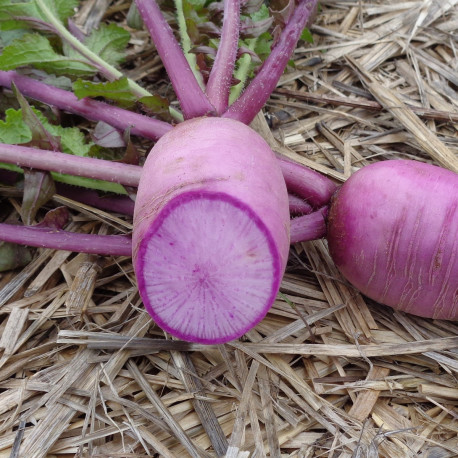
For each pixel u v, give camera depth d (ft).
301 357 1.04
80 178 1.14
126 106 1.22
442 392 1.00
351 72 1.53
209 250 0.80
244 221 0.79
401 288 0.99
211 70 1.10
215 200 0.78
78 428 0.97
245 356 1.03
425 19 1.59
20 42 1.17
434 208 0.94
